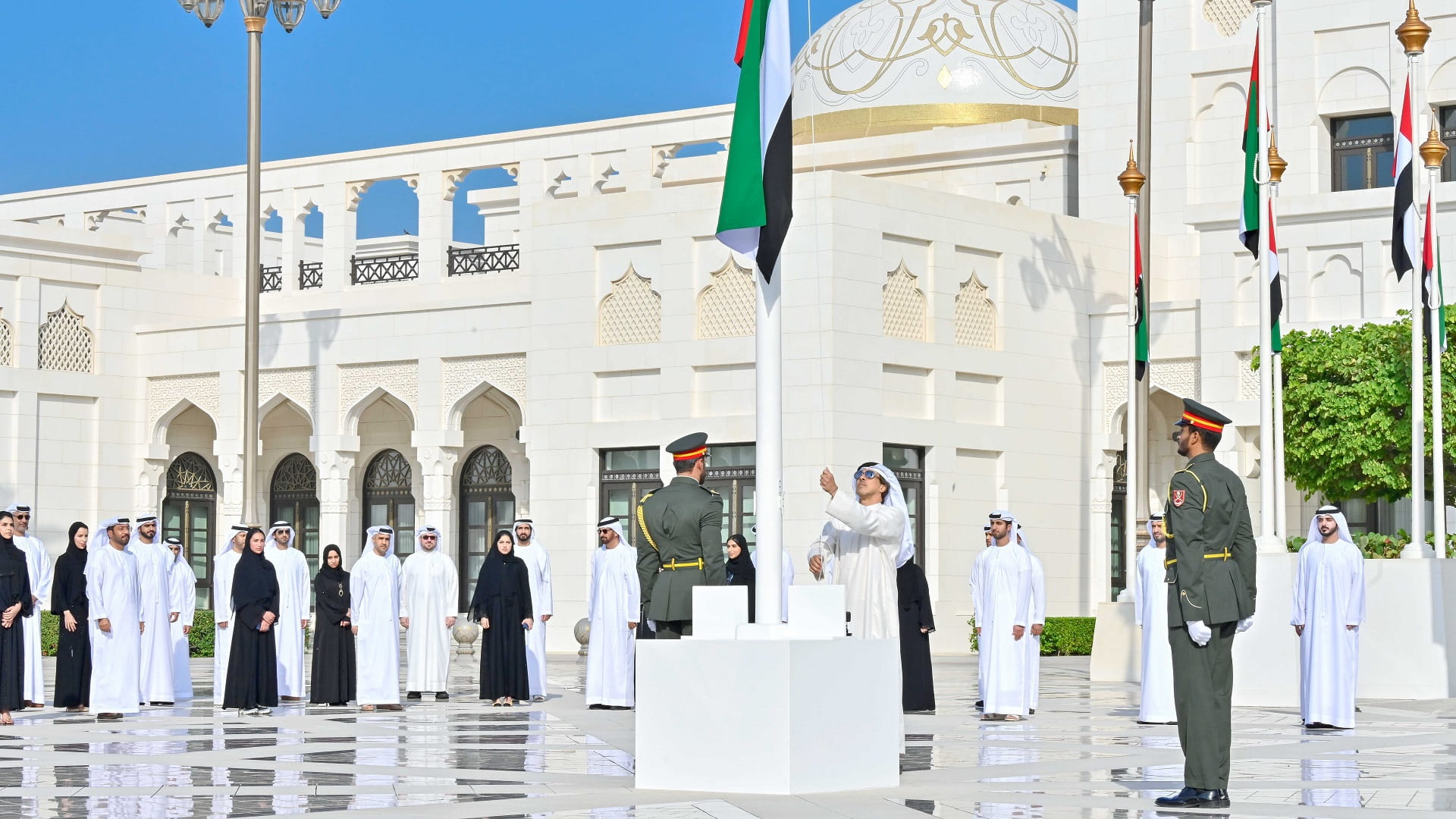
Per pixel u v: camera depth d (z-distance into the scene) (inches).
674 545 469.4
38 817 394.0
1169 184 1317.7
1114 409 1255.5
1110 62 1347.2
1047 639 1153.4
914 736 586.6
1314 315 1174.3
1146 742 565.9
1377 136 1251.8
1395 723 643.5
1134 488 941.8
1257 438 1196.5
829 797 412.5
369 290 1489.9
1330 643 616.7
